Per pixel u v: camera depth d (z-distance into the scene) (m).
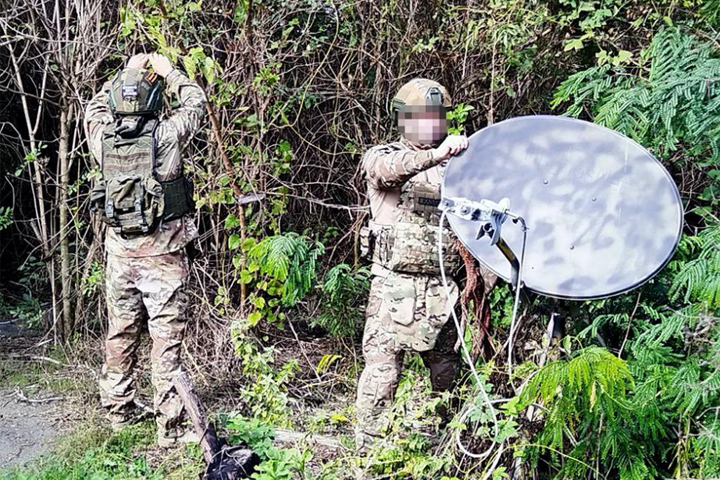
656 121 3.06
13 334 5.54
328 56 4.68
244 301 4.69
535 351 3.14
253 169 4.56
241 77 4.48
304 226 5.05
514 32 3.91
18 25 4.89
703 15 3.29
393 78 4.57
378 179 3.13
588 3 3.81
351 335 4.62
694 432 2.98
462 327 3.41
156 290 3.68
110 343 3.90
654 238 2.76
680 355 3.04
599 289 2.76
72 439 3.87
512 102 4.42
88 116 3.78
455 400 3.51
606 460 3.04
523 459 2.98
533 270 2.87
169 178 3.65
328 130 4.79
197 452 3.72
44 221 5.21
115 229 3.65
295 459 3.02
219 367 4.71
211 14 4.48
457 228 2.97
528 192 2.98
